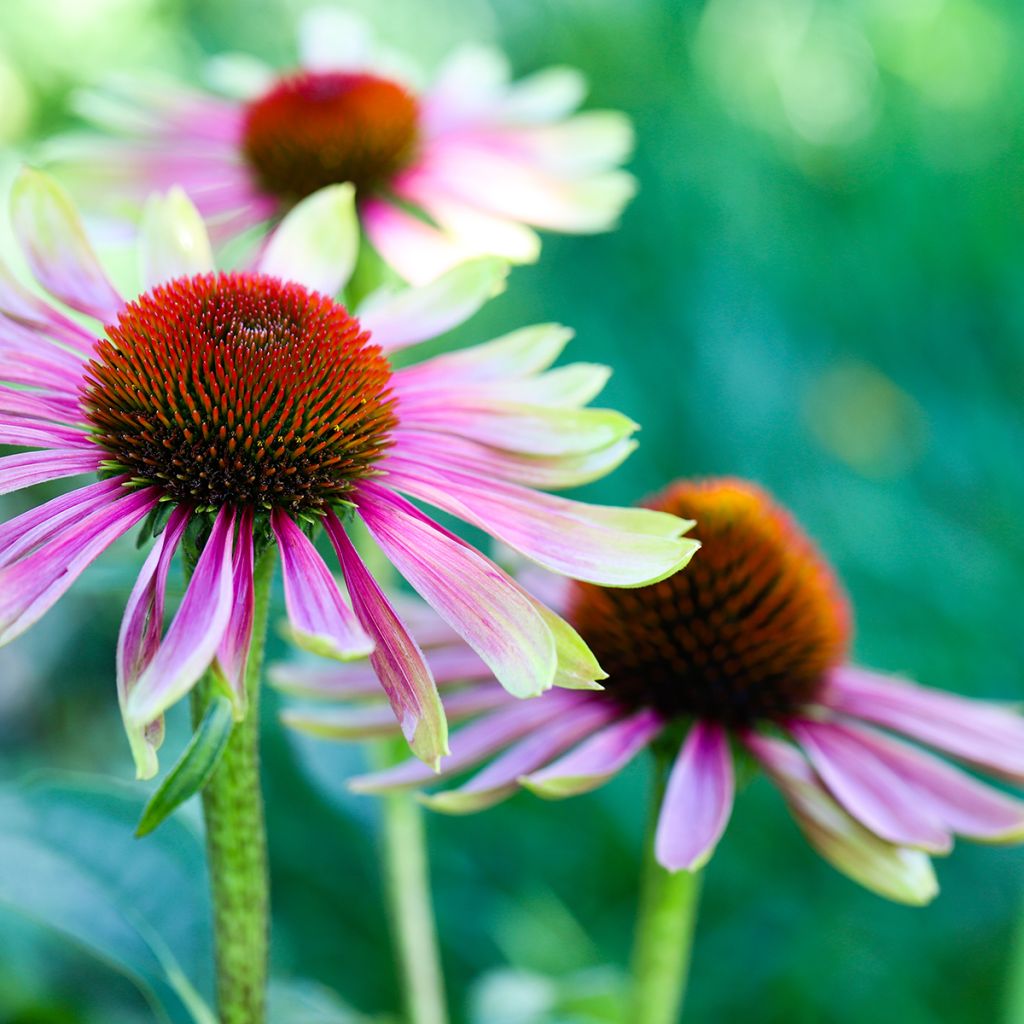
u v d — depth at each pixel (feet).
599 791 2.52
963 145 3.76
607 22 3.82
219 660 1.79
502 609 1.83
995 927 2.43
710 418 3.08
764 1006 2.39
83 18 3.36
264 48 3.66
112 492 1.85
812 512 2.92
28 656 2.53
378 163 2.19
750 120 3.77
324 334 1.88
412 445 1.90
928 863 1.94
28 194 1.92
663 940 1.99
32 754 2.50
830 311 3.37
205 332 1.87
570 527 1.86
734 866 2.47
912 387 3.25
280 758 2.51
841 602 2.06
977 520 2.94
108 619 2.56
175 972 1.92
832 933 2.42
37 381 1.88
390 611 1.84
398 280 2.15
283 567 1.83
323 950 2.43
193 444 1.85
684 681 1.99
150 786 2.36
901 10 4.04
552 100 2.30
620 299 3.35
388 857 2.09
